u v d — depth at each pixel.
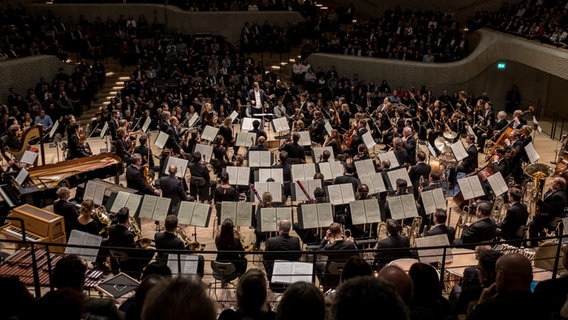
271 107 20.91
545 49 20.44
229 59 25.50
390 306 2.48
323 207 9.53
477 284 6.90
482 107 19.67
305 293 3.21
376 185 11.71
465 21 28.59
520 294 3.80
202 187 12.86
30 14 27.84
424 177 12.67
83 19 27.34
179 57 26.02
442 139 19.45
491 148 15.98
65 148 16.55
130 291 7.48
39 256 8.23
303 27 28.78
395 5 30.34
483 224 8.94
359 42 26.66
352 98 23.33
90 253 8.18
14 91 21.64
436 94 24.77
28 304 4.17
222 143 15.37
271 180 11.83
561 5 23.61
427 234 9.03
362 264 4.27
